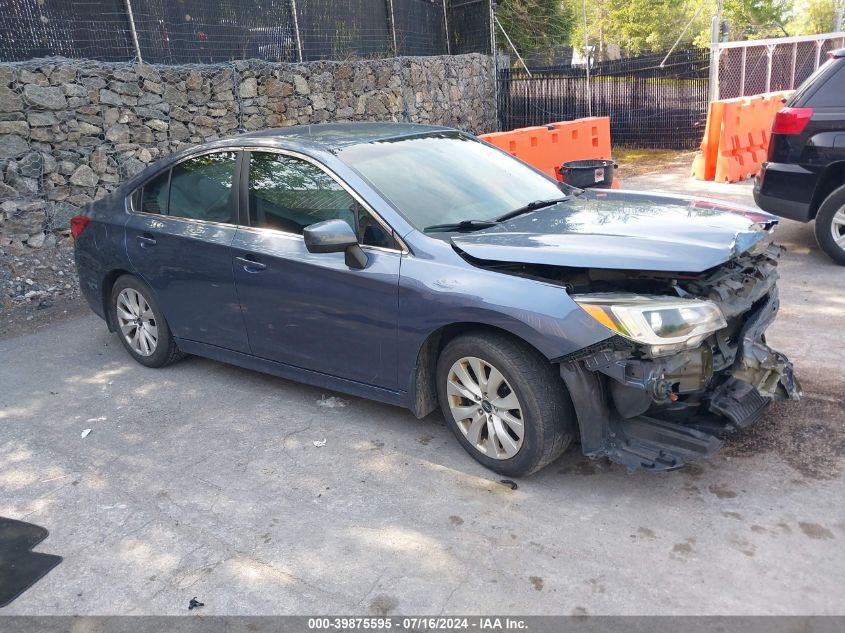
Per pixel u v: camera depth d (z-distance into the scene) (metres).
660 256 3.13
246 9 10.98
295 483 3.67
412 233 3.64
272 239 4.14
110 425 4.45
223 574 3.03
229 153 4.49
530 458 3.37
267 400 4.66
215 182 4.54
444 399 3.71
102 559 3.17
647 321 2.99
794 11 36.16
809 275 6.30
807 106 6.35
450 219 3.81
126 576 3.05
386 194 3.82
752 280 3.55
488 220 3.86
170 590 2.95
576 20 22.34
